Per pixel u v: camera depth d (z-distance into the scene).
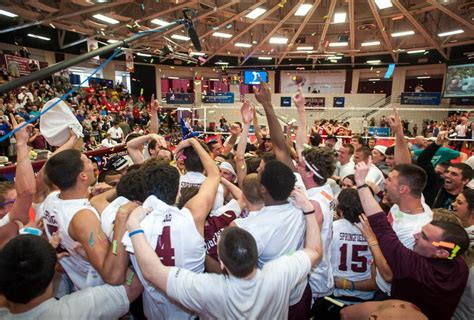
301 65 23.88
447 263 1.45
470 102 19.03
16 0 10.85
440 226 1.45
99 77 20.94
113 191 1.93
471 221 2.13
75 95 15.53
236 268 1.19
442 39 17.78
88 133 10.72
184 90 25.91
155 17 13.23
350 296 2.02
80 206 1.50
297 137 2.27
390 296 1.75
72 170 1.50
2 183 1.96
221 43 20.16
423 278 1.43
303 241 1.60
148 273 1.25
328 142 5.30
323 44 17.50
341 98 22.48
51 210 1.55
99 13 12.23
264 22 15.65
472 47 18.25
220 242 1.25
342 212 2.06
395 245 1.51
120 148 4.88
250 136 8.62
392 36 17.23
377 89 25.75
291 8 14.94
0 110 9.30
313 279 1.84
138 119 16.78
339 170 4.64
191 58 6.87
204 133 9.22
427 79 23.47
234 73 24.34
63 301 1.22
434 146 3.19
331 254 2.06
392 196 1.97
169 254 1.35
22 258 1.08
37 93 13.17
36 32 15.48
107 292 1.34
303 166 1.93
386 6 12.89
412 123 19.70
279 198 1.50
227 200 2.92
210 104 20.61
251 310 1.21
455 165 2.86
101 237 1.42
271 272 1.29
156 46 17.09
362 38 19.52
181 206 1.84
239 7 14.13
